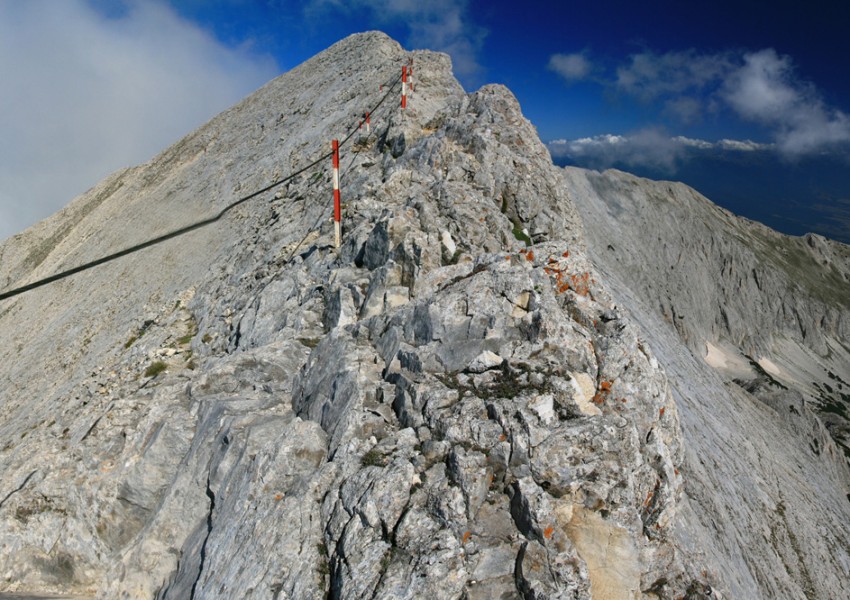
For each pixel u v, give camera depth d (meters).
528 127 39.50
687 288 161.00
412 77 55.91
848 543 58.53
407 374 15.31
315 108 72.19
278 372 19.30
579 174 168.88
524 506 11.36
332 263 26.27
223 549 13.59
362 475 12.67
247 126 87.75
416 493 12.05
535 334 15.31
